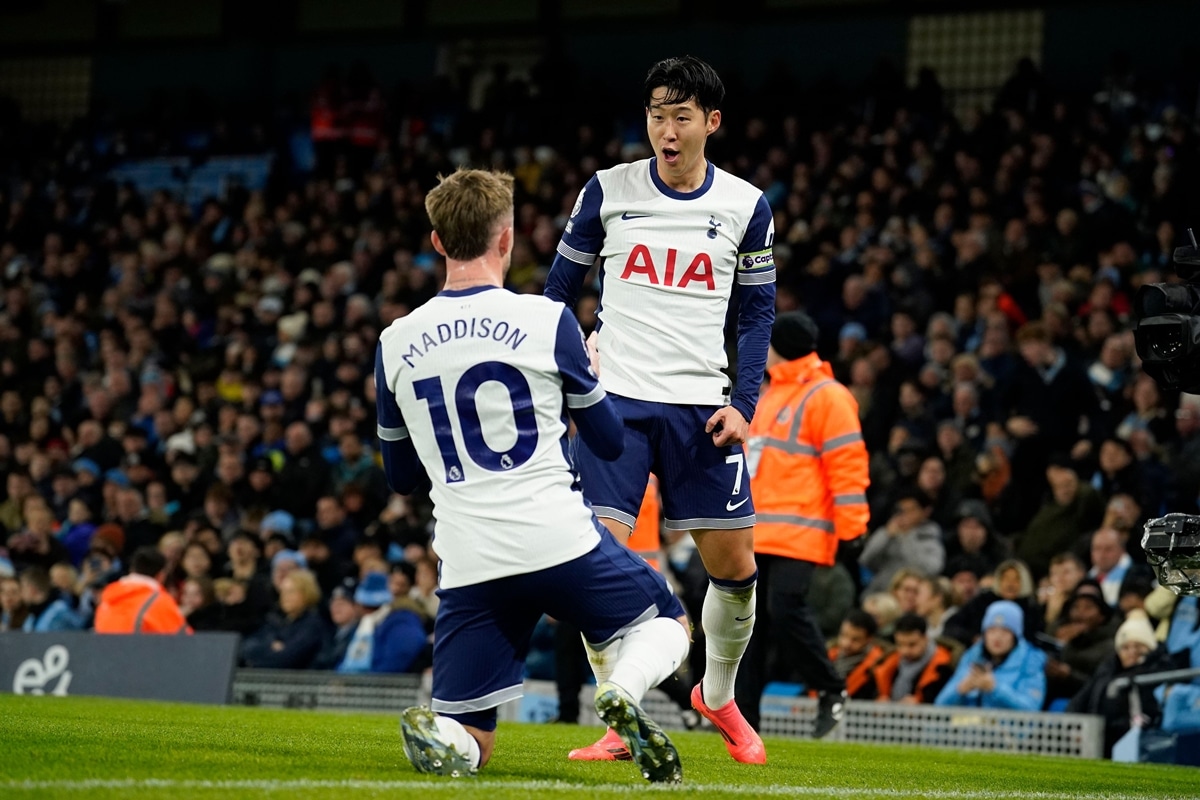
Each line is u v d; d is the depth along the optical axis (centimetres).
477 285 729
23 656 1891
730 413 869
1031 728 1541
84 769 714
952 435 2136
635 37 4184
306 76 4609
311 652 2070
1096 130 3019
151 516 2692
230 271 3675
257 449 2867
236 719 1280
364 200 3784
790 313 1327
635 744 690
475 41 4428
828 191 3070
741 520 895
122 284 3691
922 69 3394
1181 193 2648
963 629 1733
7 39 4984
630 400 885
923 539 1948
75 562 2672
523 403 709
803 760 1056
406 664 1956
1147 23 3538
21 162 4538
